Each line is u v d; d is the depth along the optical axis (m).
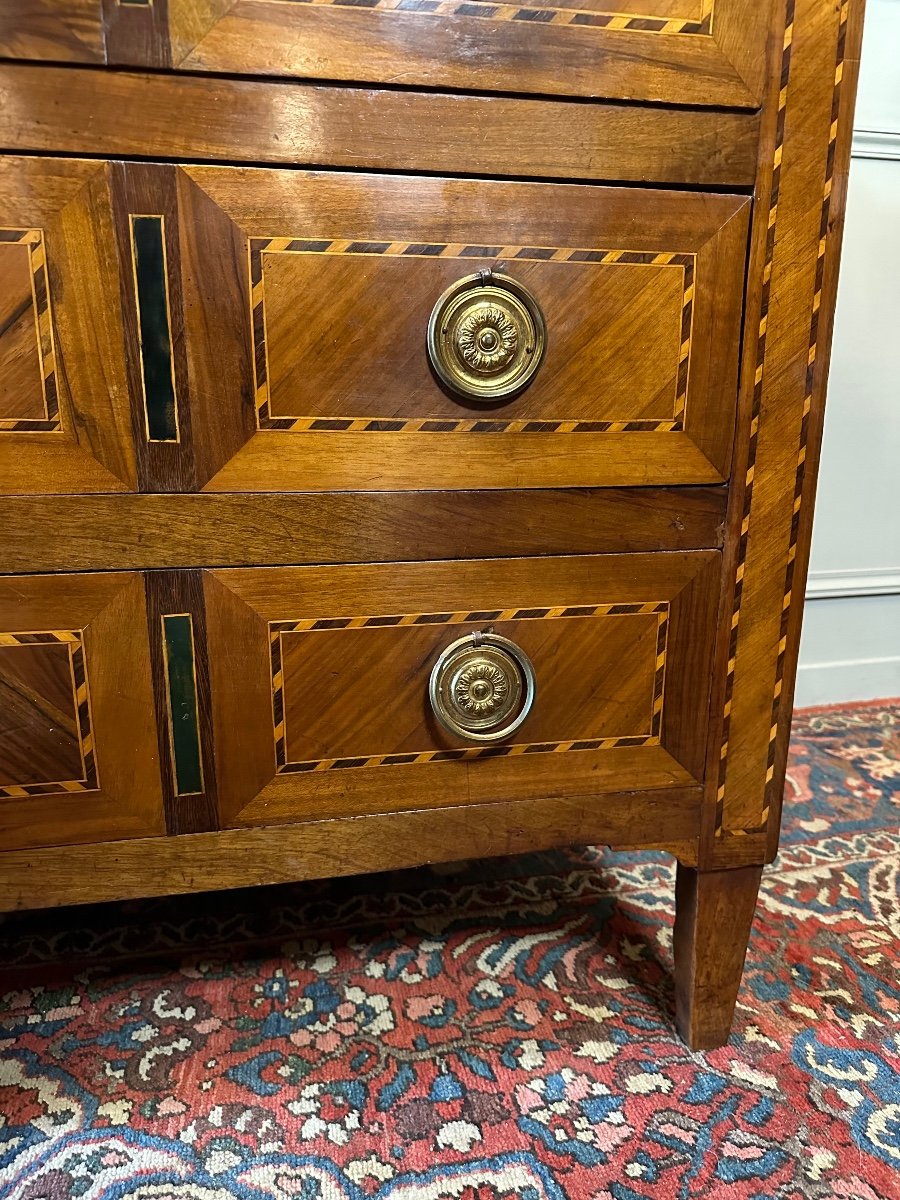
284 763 0.64
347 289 0.57
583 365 0.61
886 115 1.36
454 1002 0.83
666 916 0.98
